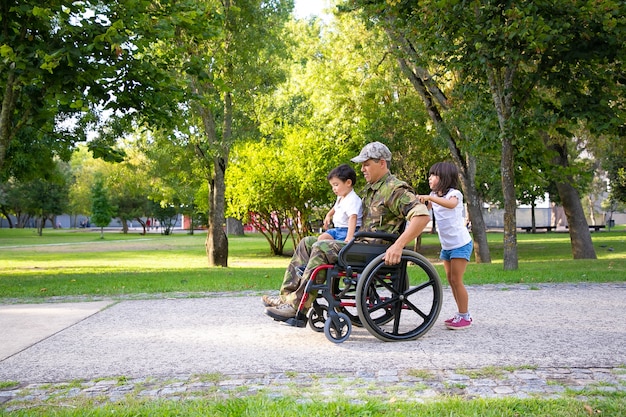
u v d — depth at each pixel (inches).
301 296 208.8
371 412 121.0
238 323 241.1
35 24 394.6
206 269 647.8
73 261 920.3
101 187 2022.6
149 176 1441.9
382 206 207.6
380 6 505.4
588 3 422.6
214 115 866.1
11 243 1615.4
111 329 234.5
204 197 1433.3
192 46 677.3
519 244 1300.4
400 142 922.1
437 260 940.0
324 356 180.9
